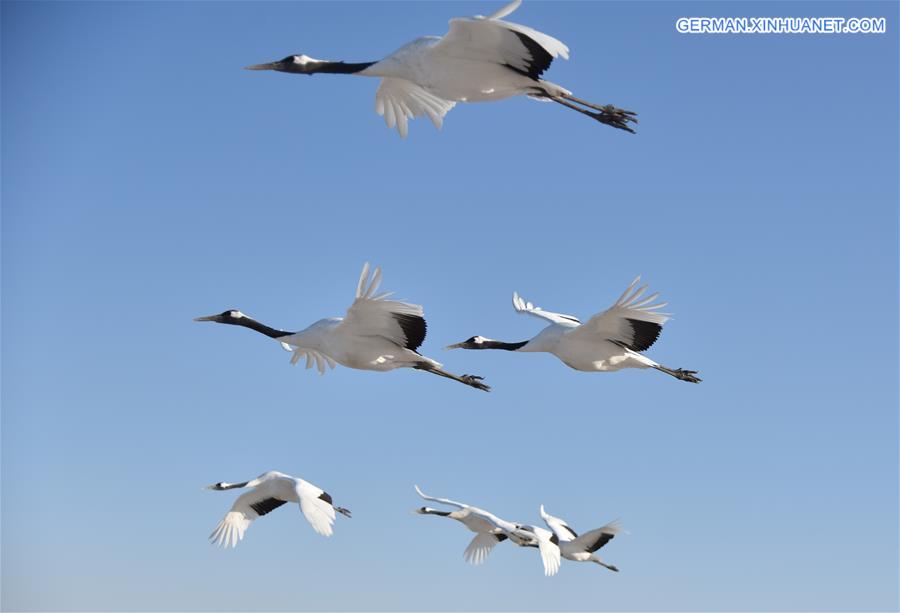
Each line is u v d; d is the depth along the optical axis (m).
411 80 15.98
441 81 15.73
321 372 20.47
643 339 17.48
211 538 19.69
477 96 15.71
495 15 14.27
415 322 16.30
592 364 18.05
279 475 19.59
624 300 16.94
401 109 17.95
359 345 16.75
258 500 19.88
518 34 14.84
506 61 15.30
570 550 20.94
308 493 19.19
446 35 15.16
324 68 17.47
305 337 17.17
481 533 22.41
